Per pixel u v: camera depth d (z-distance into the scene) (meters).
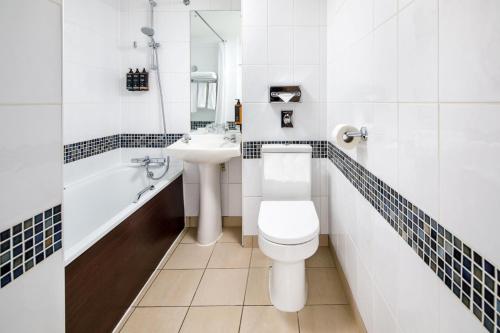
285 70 2.37
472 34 0.63
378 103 1.21
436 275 0.78
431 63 0.80
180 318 1.64
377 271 1.24
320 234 2.48
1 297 0.53
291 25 2.34
